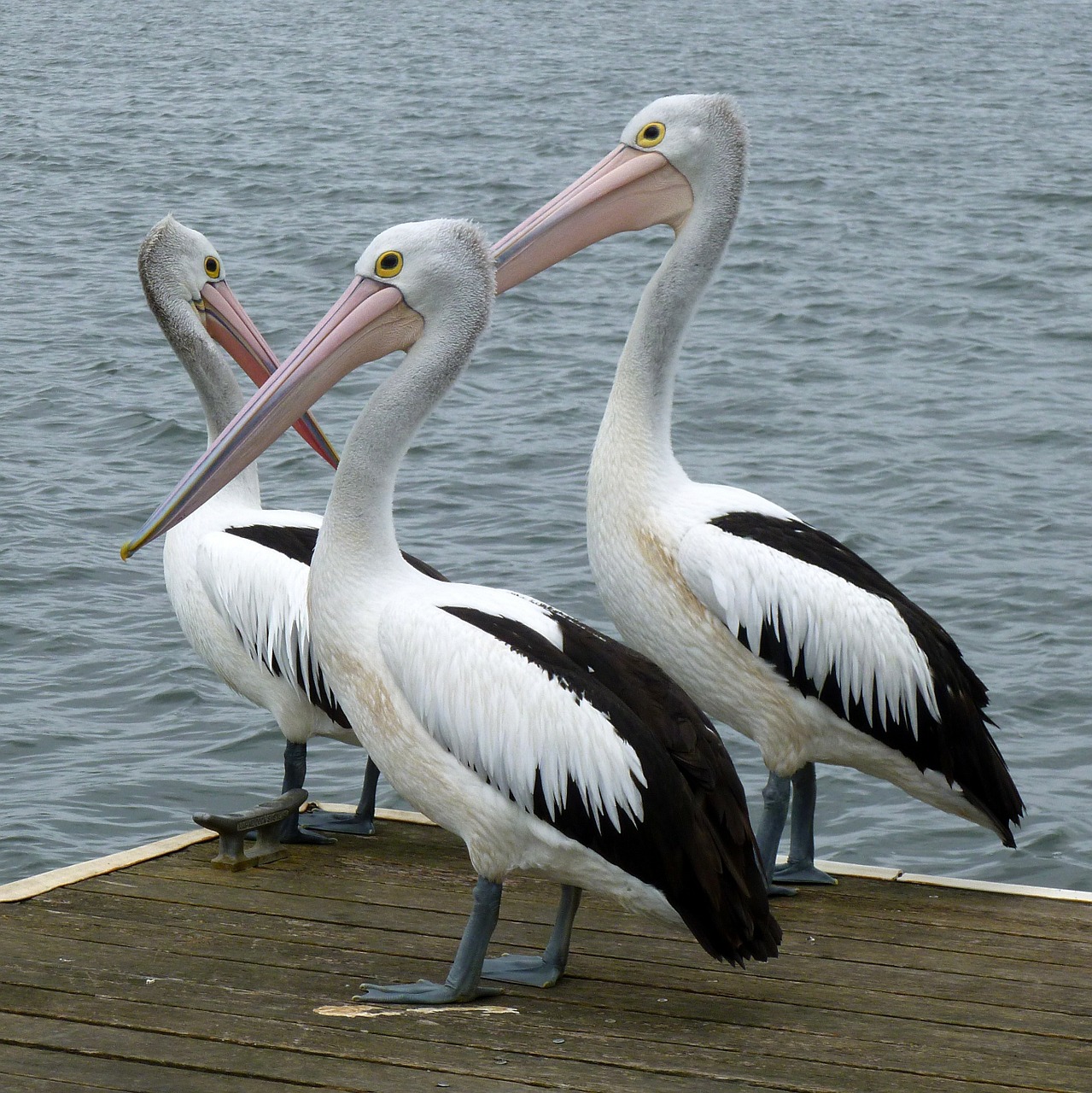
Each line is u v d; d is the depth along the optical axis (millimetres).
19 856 9664
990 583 14156
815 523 15562
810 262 27406
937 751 7402
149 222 30578
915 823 10414
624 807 5750
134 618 13281
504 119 44500
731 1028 5938
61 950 6465
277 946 6602
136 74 55531
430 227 6285
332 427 18047
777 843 7410
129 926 6750
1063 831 10180
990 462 17312
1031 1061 5707
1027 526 15492
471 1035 5812
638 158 7836
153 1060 5555
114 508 15734
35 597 13602
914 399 19578
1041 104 49000
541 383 19969
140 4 83000
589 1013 6051
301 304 23891
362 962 6473
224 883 7285
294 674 7684
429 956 6555
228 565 7852
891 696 7262
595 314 23500
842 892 7461
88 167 36969
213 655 8133
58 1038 5699
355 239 28609
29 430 18094
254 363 9188
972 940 6852
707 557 7172
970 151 39875
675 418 18750
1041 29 72250
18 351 21344
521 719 5789
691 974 6445
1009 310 24203
